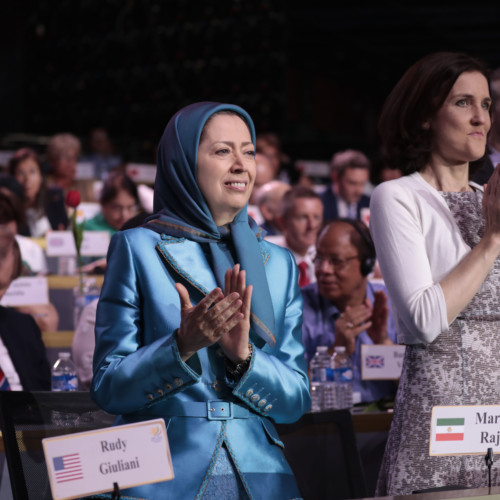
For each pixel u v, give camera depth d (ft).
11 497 18.12
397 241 15.72
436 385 15.28
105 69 85.61
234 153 14.12
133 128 85.20
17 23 87.45
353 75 103.14
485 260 15.05
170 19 82.48
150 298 13.66
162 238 14.08
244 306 13.01
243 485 13.02
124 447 12.10
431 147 16.65
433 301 14.96
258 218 48.70
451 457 15.25
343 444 17.87
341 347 25.96
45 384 25.29
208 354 13.55
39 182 50.52
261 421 13.83
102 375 13.25
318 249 27.94
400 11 85.20
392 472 15.49
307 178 65.46
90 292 30.04
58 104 87.25
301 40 90.89
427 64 16.57
